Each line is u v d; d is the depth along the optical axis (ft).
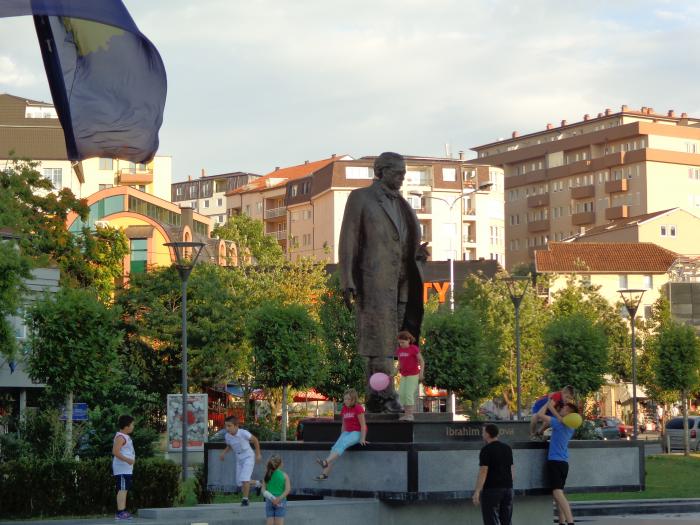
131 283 192.65
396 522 61.72
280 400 197.06
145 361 186.29
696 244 392.47
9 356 106.22
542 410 65.57
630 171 469.57
